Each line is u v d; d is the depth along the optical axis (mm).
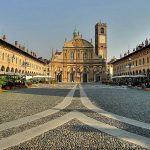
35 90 35312
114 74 108750
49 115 11461
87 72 104562
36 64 92625
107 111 12930
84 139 7109
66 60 105250
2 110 13070
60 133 7840
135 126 8984
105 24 111875
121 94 27422
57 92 30406
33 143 6691
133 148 6258
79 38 105625
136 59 70312
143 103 17312
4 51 53438
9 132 7922
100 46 111250
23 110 13133
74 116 11172
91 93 28719
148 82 43844
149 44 55344
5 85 35344
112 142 6797
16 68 63281
